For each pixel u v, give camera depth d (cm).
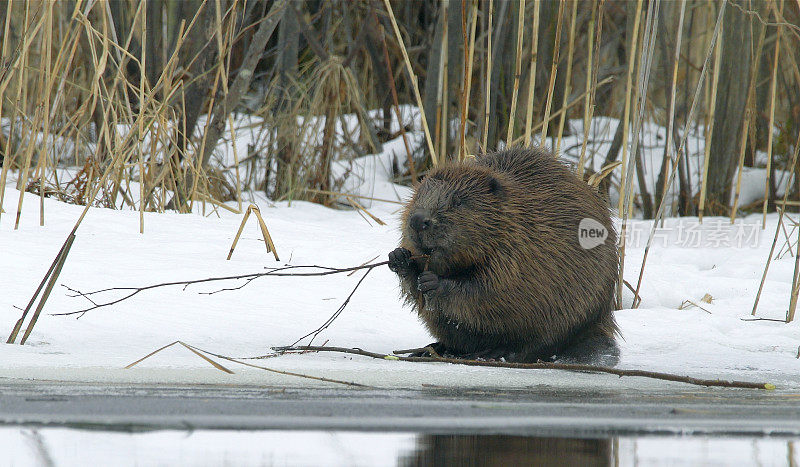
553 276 1048
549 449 487
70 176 1895
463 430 538
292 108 2214
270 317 1155
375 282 1356
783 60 2323
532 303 1045
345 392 718
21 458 444
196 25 2066
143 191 1514
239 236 1413
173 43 2097
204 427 533
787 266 1656
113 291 1165
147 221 1589
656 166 2512
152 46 2039
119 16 2053
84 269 1242
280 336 1090
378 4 2734
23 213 1548
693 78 2681
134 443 486
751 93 1853
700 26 2725
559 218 1068
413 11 2950
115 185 1722
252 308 1180
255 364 892
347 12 2680
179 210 1761
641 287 1487
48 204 1623
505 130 2227
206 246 1441
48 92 1455
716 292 1518
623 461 459
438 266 1055
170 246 1424
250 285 1261
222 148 2456
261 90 2606
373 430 533
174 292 1191
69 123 1686
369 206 2214
